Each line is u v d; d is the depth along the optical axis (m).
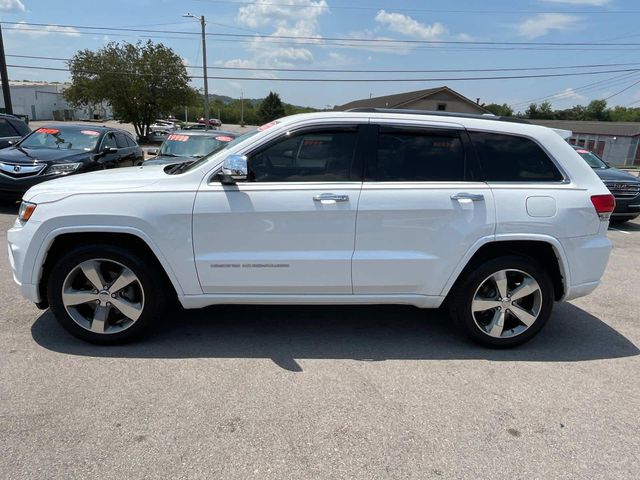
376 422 2.93
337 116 3.71
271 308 4.73
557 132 3.92
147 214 3.54
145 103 44.19
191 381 3.32
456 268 3.73
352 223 3.62
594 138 52.56
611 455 2.70
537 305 3.89
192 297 3.74
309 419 2.94
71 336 3.95
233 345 3.90
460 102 43.75
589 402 3.22
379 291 3.79
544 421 2.99
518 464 2.60
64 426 2.79
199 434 2.76
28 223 3.63
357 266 3.67
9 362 3.50
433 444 2.74
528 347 4.04
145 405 3.02
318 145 3.69
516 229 3.70
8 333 3.96
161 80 44.06
